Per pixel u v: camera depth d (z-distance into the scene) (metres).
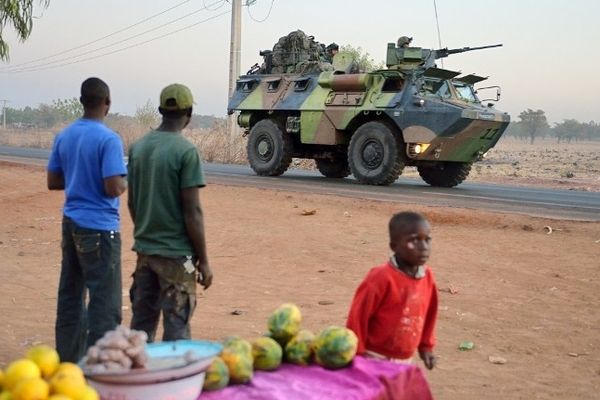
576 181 28.98
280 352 4.07
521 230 12.30
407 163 19.59
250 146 22.67
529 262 10.16
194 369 3.43
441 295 8.57
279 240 11.80
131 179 4.94
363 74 19.64
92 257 5.10
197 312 7.84
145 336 3.51
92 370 3.32
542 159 62.12
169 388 3.37
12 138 68.12
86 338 5.40
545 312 7.91
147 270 4.91
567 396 5.62
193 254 4.87
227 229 12.82
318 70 21.98
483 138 18.91
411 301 4.20
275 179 21.02
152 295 4.97
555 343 6.92
